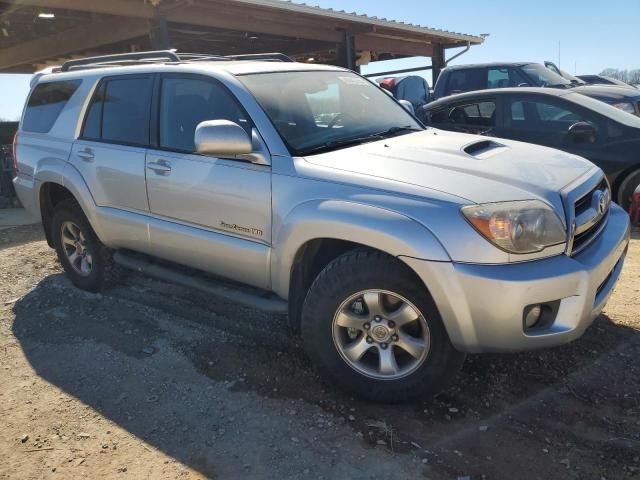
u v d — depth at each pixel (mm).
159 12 10625
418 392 3078
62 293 5043
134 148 4176
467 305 2770
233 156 3521
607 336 3811
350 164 3213
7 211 9734
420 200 2873
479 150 3551
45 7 9891
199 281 4023
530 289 2721
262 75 3896
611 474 2605
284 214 3268
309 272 3439
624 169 6652
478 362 3535
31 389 3543
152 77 4184
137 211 4215
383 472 2676
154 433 3045
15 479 2750
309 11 12297
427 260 2783
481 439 2879
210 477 2699
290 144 3438
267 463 2773
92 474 2760
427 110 8250
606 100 9758
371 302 3061
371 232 2902
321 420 3080
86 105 4656
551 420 3006
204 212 3715
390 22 15102
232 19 12117
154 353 3883
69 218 4871
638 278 4852
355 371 3182
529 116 7363
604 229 3438
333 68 4543
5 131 12695
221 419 3133
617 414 3031
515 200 2844
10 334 4336
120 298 4820
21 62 15719
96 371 3707
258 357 3748
